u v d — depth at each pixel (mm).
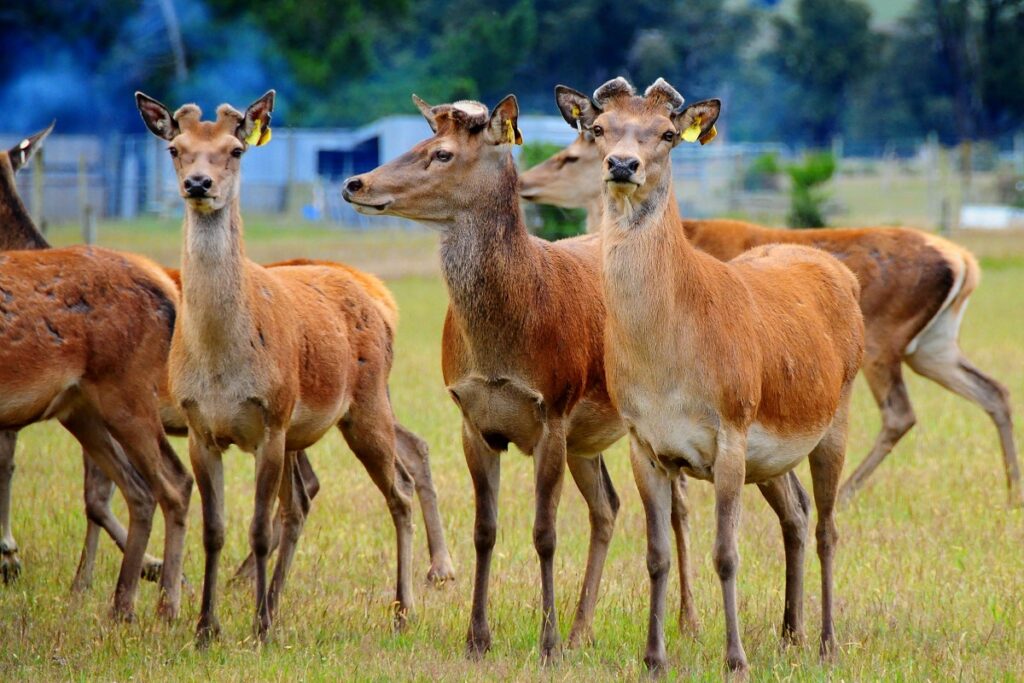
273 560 32312
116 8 138125
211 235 25375
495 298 24844
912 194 162875
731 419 23047
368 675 23469
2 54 140875
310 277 29750
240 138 26375
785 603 26016
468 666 23891
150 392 28312
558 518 35344
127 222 136875
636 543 33281
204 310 25391
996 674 23203
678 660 24359
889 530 34000
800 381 24703
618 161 22078
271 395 26125
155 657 24266
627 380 23266
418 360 59938
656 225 22750
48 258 27828
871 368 39156
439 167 24906
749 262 27047
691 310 22891
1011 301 83500
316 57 146625
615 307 22984
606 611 27750
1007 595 28219
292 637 26109
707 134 23781
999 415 39375
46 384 27078
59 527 34344
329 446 43688
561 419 25500
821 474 26484
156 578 30516
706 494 37438
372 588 29750
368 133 163125
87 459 29984
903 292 39094
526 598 28594
